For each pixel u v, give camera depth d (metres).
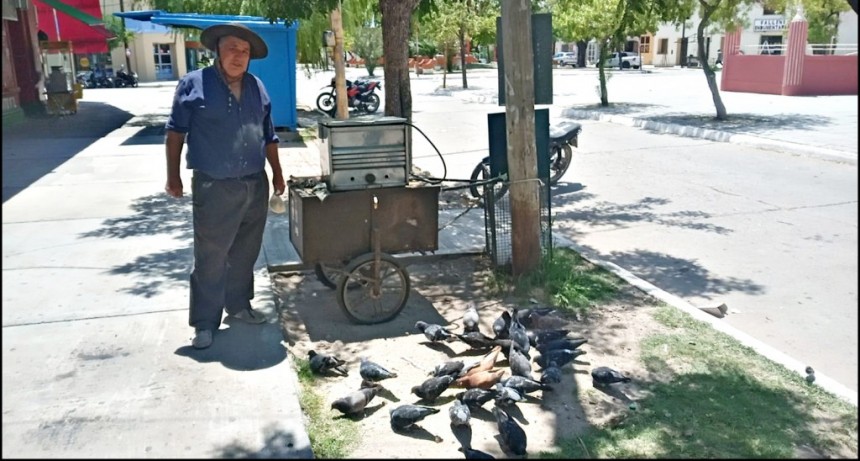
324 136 4.74
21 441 3.39
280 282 5.99
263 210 4.58
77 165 11.52
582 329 4.99
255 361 4.30
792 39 23.16
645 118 17.19
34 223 7.71
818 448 3.52
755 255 6.92
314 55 19.94
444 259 6.56
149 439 3.44
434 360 4.57
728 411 3.85
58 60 24.98
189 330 4.73
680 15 16.12
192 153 4.23
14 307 5.13
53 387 3.92
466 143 14.84
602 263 6.46
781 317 5.43
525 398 4.02
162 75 49.44
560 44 65.38
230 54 4.08
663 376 4.29
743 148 13.28
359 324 5.10
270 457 3.34
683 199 9.29
